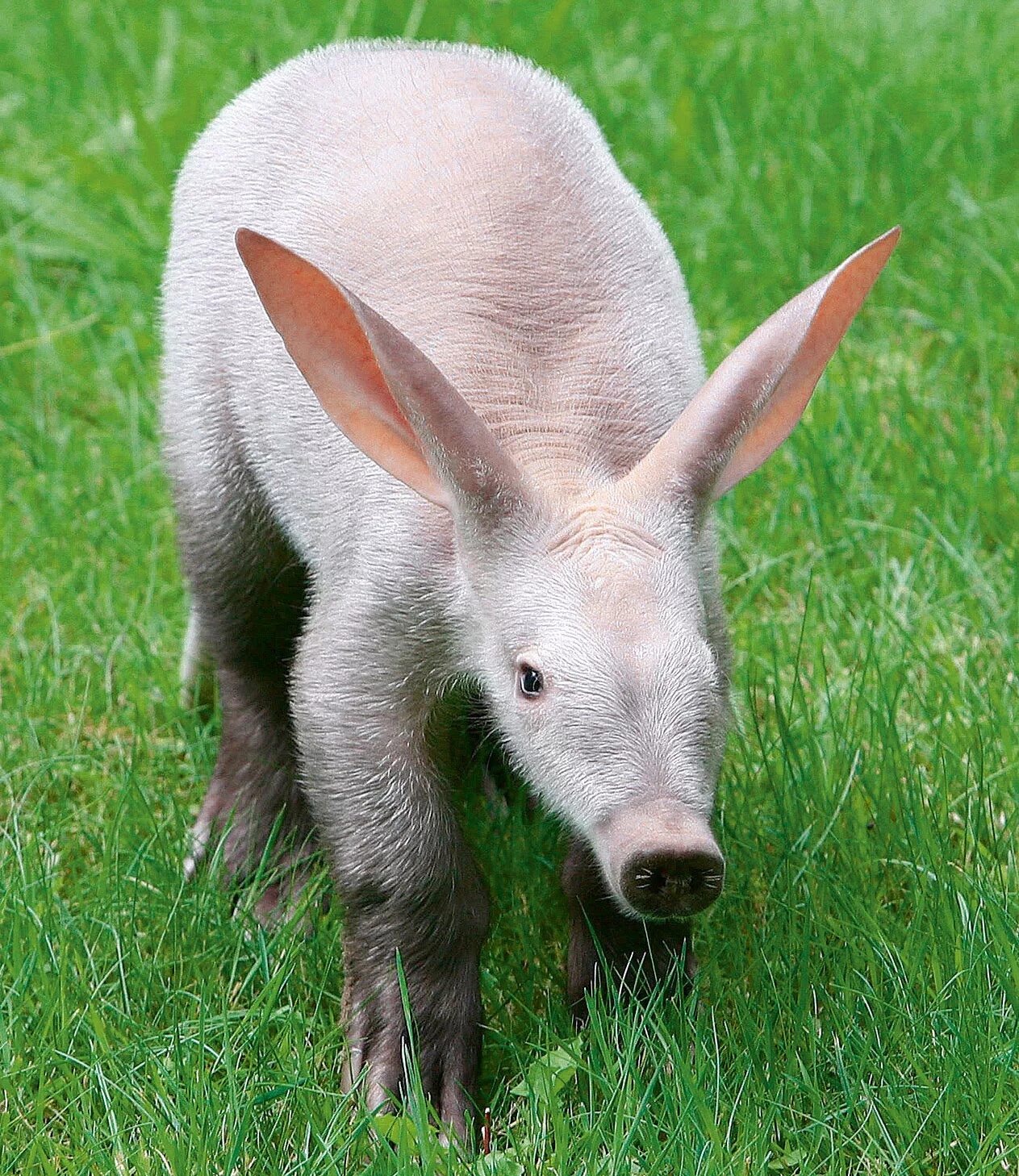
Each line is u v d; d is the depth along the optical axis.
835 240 22.88
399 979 13.16
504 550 12.04
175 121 24.94
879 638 17.45
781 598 18.42
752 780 15.68
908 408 20.25
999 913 13.66
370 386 12.56
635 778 11.22
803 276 22.34
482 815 15.80
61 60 27.19
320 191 14.37
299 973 14.20
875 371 20.98
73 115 26.05
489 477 12.00
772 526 18.84
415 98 14.63
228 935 14.39
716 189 23.58
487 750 15.10
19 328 22.53
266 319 14.30
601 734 11.33
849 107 25.06
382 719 13.09
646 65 26.19
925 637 17.56
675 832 10.86
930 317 21.92
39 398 21.30
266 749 15.90
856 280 12.69
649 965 13.63
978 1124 12.34
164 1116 12.52
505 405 13.01
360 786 13.09
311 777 13.40
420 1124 12.08
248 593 15.44
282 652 15.87
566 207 13.82
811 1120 12.66
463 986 13.26
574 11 27.39
